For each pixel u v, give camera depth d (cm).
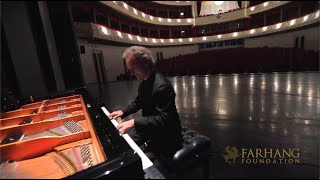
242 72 803
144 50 126
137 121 119
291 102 350
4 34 267
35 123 134
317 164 144
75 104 206
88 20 777
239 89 531
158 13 941
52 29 309
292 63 656
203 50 894
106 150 87
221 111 326
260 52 733
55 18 308
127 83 832
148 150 133
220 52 845
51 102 221
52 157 100
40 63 303
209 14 834
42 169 87
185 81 794
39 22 293
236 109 331
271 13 645
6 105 195
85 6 748
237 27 766
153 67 131
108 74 838
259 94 445
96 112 154
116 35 868
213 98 438
